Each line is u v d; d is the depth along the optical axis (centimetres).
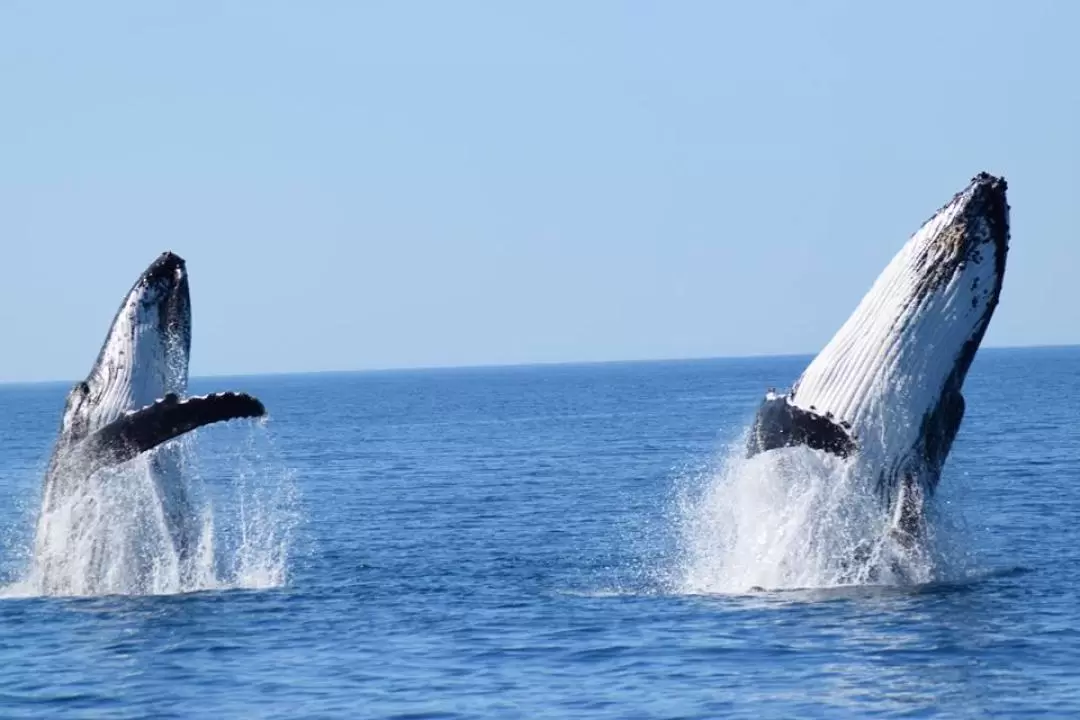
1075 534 11512
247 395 8475
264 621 8344
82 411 9088
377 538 12925
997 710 6091
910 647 7181
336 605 8869
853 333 8406
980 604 8156
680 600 8675
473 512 15225
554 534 13038
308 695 6650
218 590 9438
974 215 8088
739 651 7231
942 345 8275
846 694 6394
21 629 8156
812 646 7269
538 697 6538
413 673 7025
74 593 9288
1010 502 14038
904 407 8369
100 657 7450
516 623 8169
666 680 6750
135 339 8912
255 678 6969
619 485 18450
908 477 8569
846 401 8388
